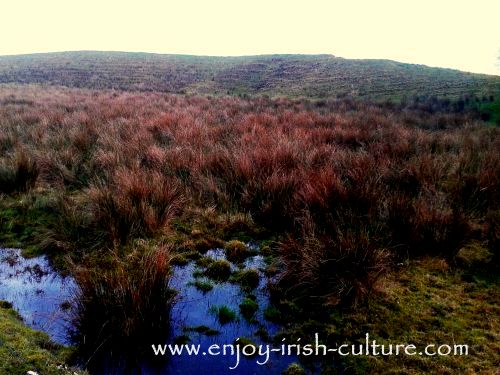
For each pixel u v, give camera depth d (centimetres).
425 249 414
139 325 282
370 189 498
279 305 339
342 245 352
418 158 662
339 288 338
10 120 1081
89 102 1584
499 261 400
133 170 571
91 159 711
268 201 502
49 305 330
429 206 457
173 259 412
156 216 468
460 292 354
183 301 344
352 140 895
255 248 445
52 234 444
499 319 315
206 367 268
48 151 725
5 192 573
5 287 357
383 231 443
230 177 586
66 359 267
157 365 269
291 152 645
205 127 946
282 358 279
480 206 517
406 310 327
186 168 646
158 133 921
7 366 242
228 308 335
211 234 472
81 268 373
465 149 787
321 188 488
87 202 521
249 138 795
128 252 415
